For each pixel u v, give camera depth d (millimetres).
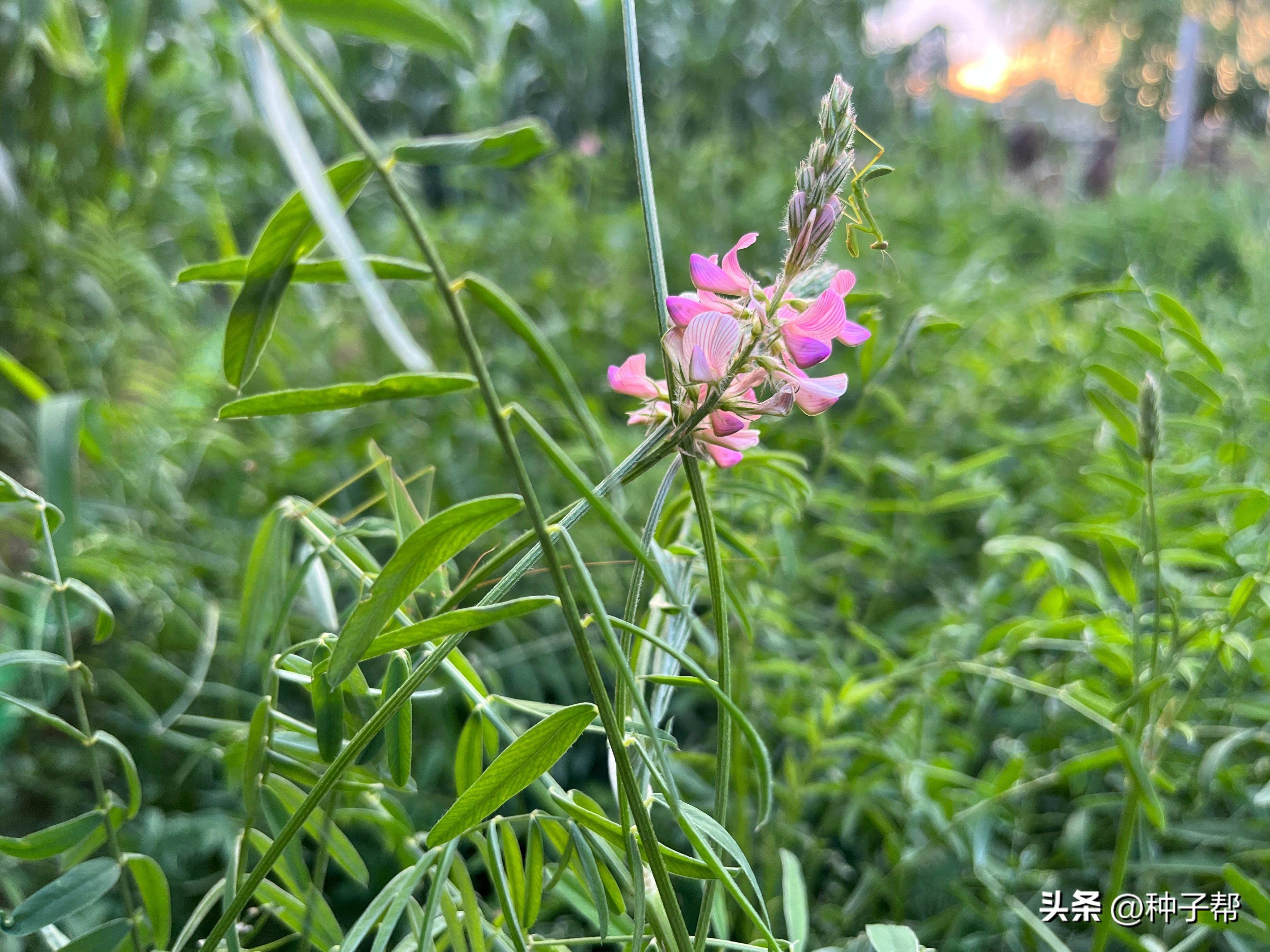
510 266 639
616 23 955
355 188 125
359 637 130
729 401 140
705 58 1003
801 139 887
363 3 94
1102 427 365
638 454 143
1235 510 330
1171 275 863
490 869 159
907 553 406
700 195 736
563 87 877
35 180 445
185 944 189
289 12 95
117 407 438
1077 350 542
